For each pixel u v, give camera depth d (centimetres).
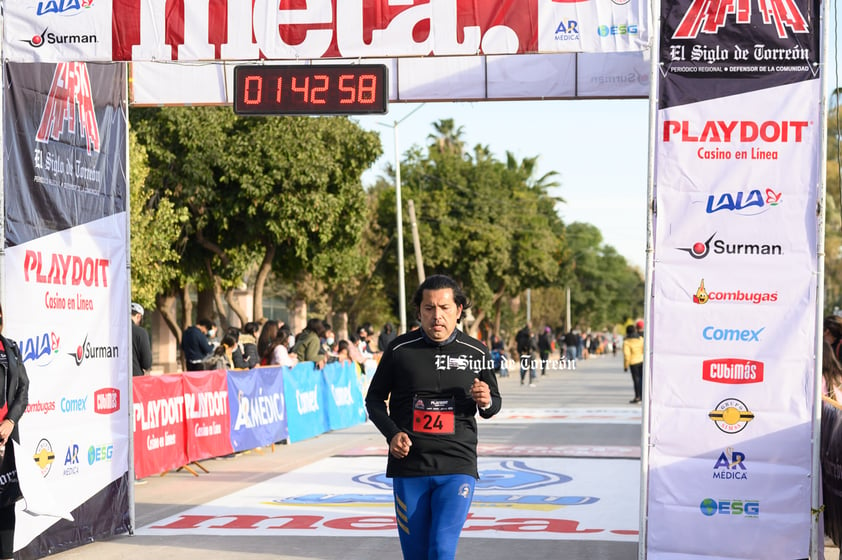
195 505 1005
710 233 697
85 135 827
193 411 1244
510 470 1226
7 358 678
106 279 851
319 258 2892
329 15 755
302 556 768
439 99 1059
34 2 760
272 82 813
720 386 694
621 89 1034
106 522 836
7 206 728
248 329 1745
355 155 2748
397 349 552
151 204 2573
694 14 703
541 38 731
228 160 2575
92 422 823
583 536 831
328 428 1805
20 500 724
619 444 1504
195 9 762
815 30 695
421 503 540
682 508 695
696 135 700
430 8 746
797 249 691
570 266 6788
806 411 689
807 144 693
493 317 5994
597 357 8100
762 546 689
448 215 4891
